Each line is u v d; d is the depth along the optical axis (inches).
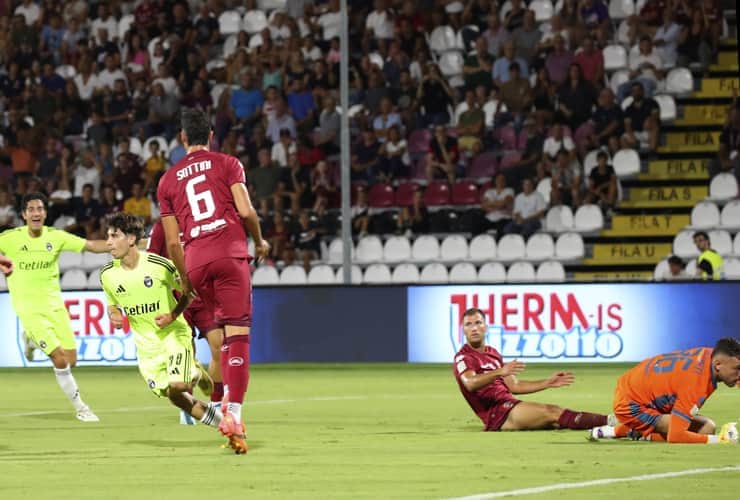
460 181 3097.9
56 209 3186.5
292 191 3080.7
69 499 813.9
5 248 1487.5
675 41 3248.0
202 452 1092.5
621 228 2972.4
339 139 3208.7
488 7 3376.0
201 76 3398.1
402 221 3011.8
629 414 1136.2
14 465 1002.1
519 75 3161.9
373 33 3388.3
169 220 1095.0
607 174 2979.8
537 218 2952.8
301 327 2509.8
